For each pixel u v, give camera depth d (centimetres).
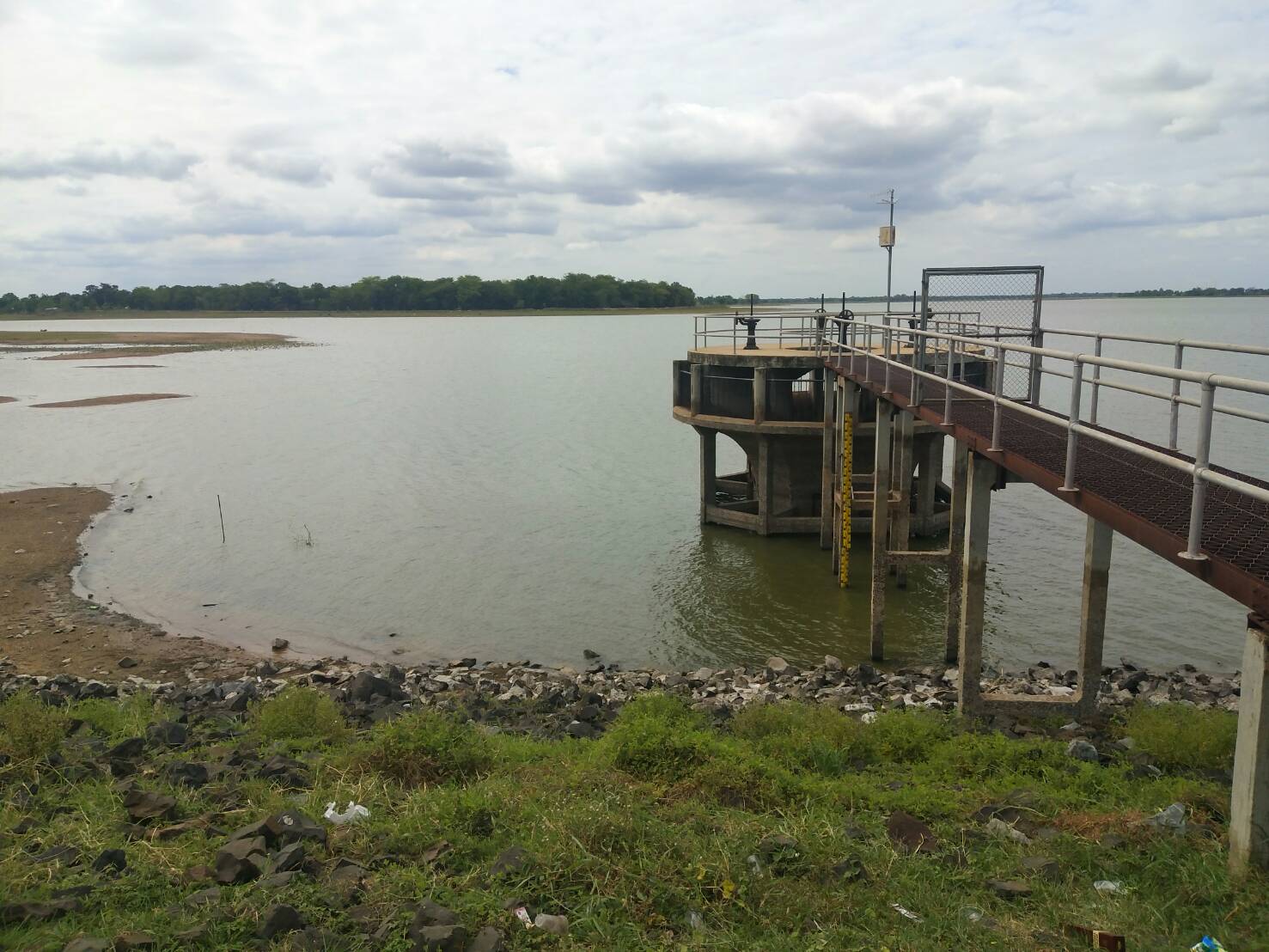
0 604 1981
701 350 2642
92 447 4041
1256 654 586
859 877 652
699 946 564
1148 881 637
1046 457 1007
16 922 565
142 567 2266
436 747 923
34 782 828
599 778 840
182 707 1296
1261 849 595
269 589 2109
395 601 2028
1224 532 708
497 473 3453
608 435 4400
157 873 638
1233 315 16475
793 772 933
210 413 5175
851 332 2114
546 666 1662
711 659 1697
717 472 3500
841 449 2177
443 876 637
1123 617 1838
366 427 4647
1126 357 6212
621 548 2416
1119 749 1026
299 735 1074
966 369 2092
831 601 2002
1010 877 658
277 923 555
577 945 563
